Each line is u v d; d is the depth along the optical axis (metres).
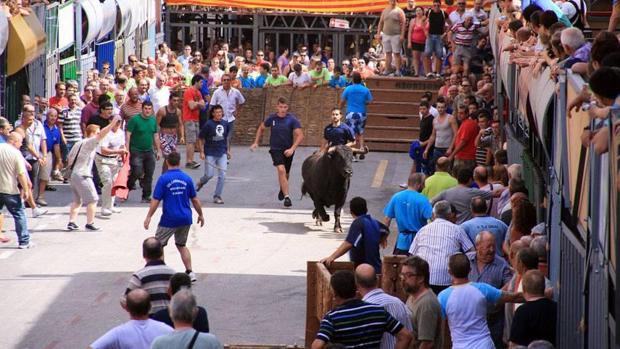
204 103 77.44
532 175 41.66
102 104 66.56
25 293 46.56
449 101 73.12
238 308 44.78
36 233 57.22
